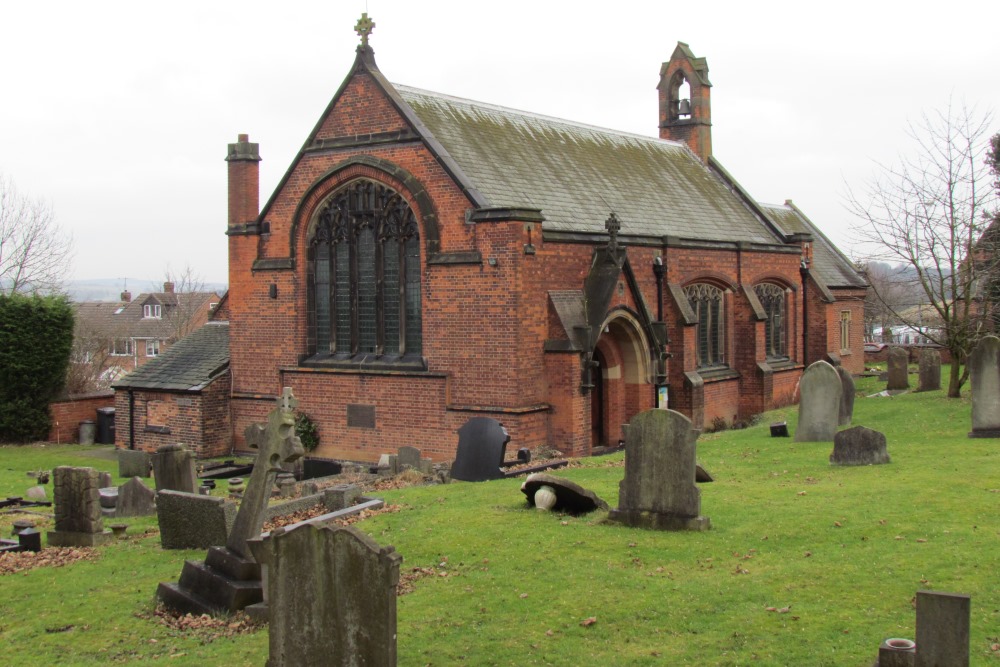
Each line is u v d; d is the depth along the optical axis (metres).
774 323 48.41
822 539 16.23
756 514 18.12
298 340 36.31
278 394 36.78
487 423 25.64
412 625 13.44
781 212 61.75
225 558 15.07
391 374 33.75
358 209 34.91
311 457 35.69
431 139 32.50
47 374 41.50
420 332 33.69
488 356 31.61
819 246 61.88
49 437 41.97
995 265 35.66
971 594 13.09
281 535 11.17
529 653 12.35
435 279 32.59
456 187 32.03
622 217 38.28
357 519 19.59
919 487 19.55
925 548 15.23
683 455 17.28
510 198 33.44
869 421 32.69
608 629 12.96
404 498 21.67
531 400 31.70
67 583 16.67
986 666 10.89
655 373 36.56
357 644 10.66
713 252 42.12
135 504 23.17
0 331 40.44
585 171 40.06
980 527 16.25
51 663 13.27
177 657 13.16
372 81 33.84
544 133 40.50
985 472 20.77
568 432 31.97
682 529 17.23
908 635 11.98
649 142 48.72
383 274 34.41
